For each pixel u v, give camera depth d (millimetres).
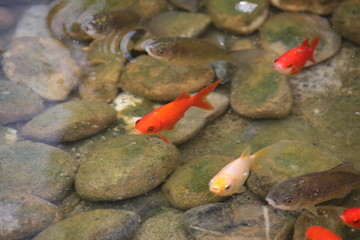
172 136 5125
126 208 4594
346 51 6199
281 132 5258
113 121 5449
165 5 6852
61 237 4105
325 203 4371
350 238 4074
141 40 6293
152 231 4371
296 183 3883
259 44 6277
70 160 4930
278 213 4281
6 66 5980
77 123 5203
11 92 5613
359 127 5266
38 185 4660
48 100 5637
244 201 4562
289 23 6387
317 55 6047
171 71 5746
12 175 4703
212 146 5184
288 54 4965
